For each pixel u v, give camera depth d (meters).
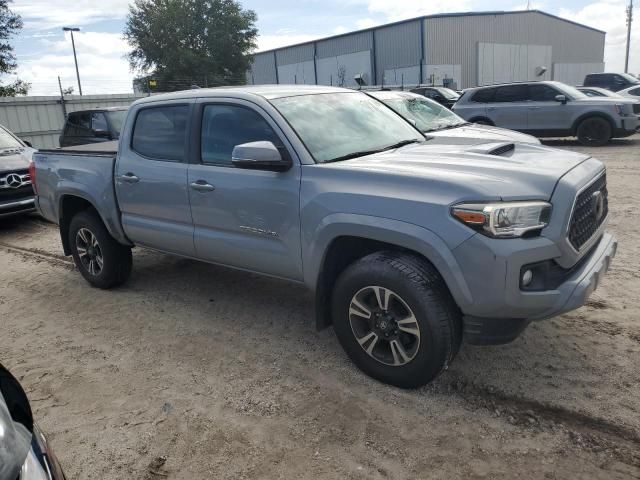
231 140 4.16
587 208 3.37
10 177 8.45
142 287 5.63
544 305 3.02
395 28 49.66
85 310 5.15
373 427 3.16
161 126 4.67
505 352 3.88
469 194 3.03
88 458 3.05
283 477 2.82
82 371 4.01
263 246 4.00
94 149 5.50
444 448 2.96
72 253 5.75
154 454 3.05
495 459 2.86
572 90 14.62
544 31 54.44
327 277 3.72
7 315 5.17
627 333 4.05
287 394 3.54
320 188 3.56
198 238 4.43
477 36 49.88
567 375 3.55
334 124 4.16
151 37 53.53
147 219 4.86
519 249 2.93
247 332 4.48
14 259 7.09
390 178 3.32
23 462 1.61
